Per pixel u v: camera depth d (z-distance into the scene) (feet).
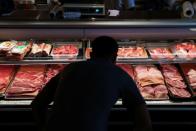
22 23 8.80
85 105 6.15
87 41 9.73
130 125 8.66
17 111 8.43
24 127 8.66
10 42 9.57
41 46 9.49
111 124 8.65
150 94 8.80
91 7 9.20
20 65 9.89
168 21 8.94
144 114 6.45
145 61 9.09
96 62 6.48
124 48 9.62
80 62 6.68
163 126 8.66
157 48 9.68
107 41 6.59
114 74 6.38
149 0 10.80
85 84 6.29
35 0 10.34
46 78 9.30
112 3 10.44
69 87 6.37
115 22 8.89
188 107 8.49
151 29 9.64
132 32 9.68
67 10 9.22
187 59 8.99
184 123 8.63
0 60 8.83
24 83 9.12
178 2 10.28
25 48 9.13
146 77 9.33
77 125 6.08
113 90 6.26
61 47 9.56
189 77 9.34
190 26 8.91
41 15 9.69
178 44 9.71
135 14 9.96
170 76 9.44
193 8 9.45
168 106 8.49
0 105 8.41
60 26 8.84
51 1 10.30
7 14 9.79
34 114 7.06
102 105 6.16
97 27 8.87
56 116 6.31
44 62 8.90
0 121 8.56
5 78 9.30
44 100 7.02
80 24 8.83
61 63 8.95
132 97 6.53
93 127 6.06
